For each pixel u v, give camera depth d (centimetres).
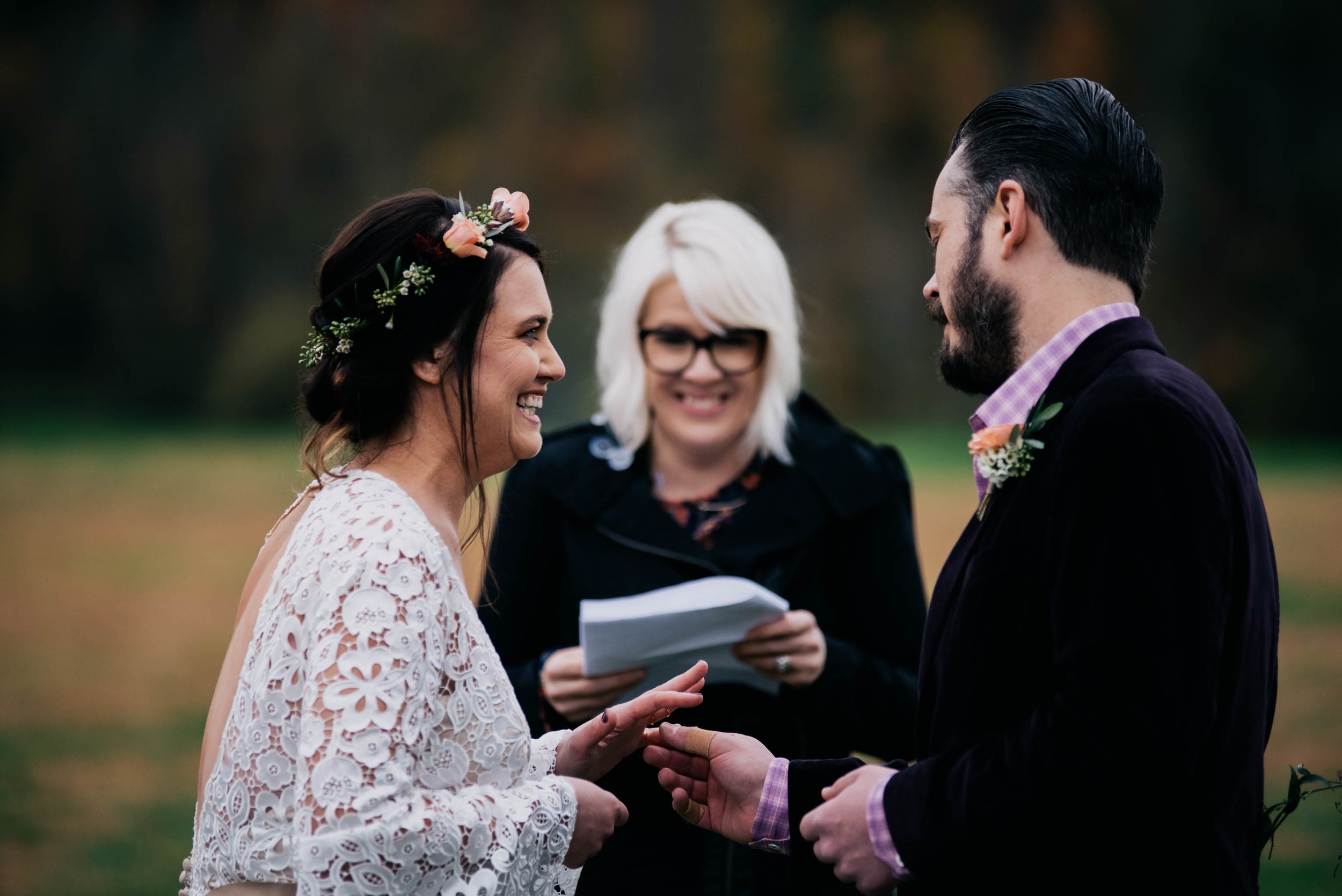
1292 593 1072
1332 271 2836
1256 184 2905
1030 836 178
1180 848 178
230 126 3288
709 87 3269
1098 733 170
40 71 3362
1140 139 202
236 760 189
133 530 1552
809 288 3075
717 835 280
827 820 201
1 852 552
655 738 236
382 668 179
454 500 212
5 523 1597
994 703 191
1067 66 3141
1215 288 2877
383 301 203
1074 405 189
